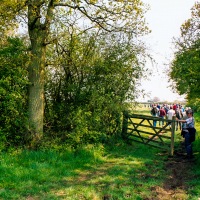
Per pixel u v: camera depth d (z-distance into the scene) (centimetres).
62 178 786
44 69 1120
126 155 1109
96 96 1165
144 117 1277
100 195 661
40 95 1080
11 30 1139
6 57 1035
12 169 788
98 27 1181
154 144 1262
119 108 1215
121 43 1246
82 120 1090
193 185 745
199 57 1240
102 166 938
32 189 683
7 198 627
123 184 745
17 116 1017
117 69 1221
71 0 1044
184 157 1091
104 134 1202
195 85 1265
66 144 1044
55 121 1196
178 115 2103
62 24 1081
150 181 772
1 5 952
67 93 1219
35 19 1039
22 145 1002
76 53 1196
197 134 1623
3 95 984
